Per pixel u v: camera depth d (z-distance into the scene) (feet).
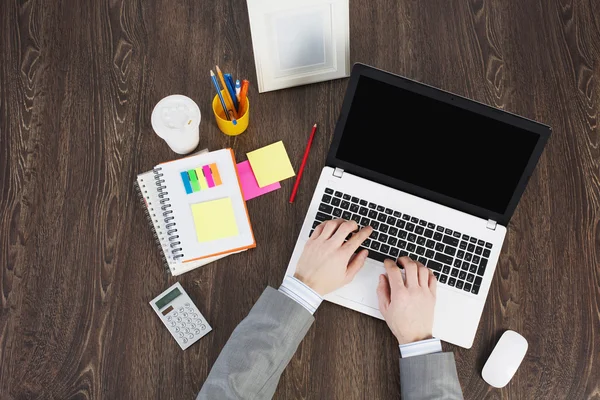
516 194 3.15
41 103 3.43
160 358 3.11
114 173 3.35
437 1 3.62
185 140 3.17
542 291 3.25
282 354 2.84
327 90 3.51
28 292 3.17
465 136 3.05
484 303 3.19
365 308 3.13
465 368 3.13
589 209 3.37
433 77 3.56
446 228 3.23
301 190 3.35
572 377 3.14
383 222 3.23
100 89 3.46
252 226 3.28
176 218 3.18
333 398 3.09
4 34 3.52
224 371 2.77
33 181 3.32
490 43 3.60
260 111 3.47
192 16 3.58
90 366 3.09
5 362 3.09
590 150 3.45
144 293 3.18
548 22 3.61
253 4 3.00
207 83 3.50
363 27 3.60
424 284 3.01
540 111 3.51
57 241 3.24
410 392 2.87
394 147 3.15
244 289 3.20
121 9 3.56
